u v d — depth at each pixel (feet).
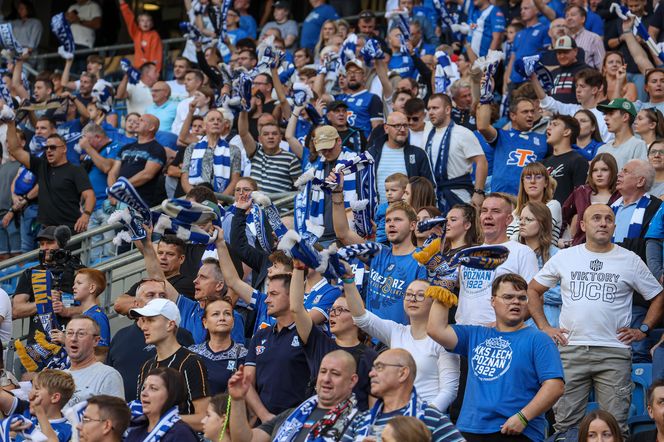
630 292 45.73
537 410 39.14
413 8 86.22
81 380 45.80
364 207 51.96
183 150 71.05
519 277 40.96
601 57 76.74
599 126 66.64
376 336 42.88
